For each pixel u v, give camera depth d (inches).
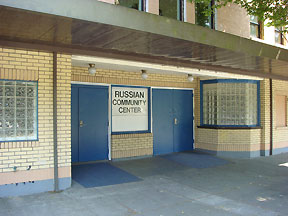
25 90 234.2
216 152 408.2
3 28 183.2
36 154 233.0
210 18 387.2
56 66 238.7
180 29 212.8
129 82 357.1
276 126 454.6
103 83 339.3
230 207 213.3
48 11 157.2
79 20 168.9
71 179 268.5
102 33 197.6
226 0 314.5
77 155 324.2
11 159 223.6
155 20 199.2
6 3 145.4
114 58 263.3
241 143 408.2
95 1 172.7
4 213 191.0
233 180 289.6
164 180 282.0
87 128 330.3
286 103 476.1
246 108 419.5
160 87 392.8
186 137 426.9
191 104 432.5
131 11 187.5
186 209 207.6
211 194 243.1
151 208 207.9
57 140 242.4
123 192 241.9
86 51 246.7
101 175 289.6
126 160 356.2
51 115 239.5
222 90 419.5
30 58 230.2
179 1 358.6
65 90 246.4
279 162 382.6
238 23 414.6
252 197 237.3
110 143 346.6
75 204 211.2
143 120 379.2
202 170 327.3
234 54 264.4
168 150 406.0
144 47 240.5
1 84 225.9
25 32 193.0
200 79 433.1
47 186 237.9
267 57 277.7
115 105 354.3
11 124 229.5
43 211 196.4
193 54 267.3
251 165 361.1
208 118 429.1
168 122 405.4
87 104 329.7
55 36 204.2
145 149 374.0
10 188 223.6
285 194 246.4
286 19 305.4
